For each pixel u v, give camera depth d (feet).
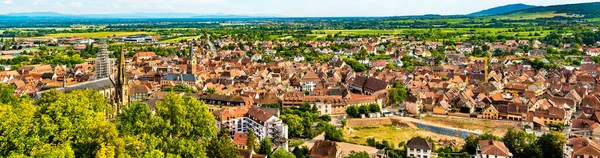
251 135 624.18
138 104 465.47
